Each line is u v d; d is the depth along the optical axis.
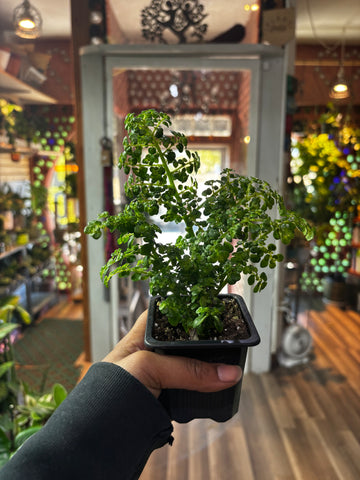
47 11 3.42
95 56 2.78
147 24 2.76
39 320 4.77
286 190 3.06
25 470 0.40
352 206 4.89
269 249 0.59
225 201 0.64
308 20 4.33
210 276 0.63
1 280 4.11
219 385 0.56
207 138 3.02
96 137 2.92
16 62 3.82
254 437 2.43
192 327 0.62
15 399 1.98
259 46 2.63
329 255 5.46
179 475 2.10
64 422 0.44
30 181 5.32
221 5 2.68
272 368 3.25
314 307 4.98
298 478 2.11
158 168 0.61
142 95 3.21
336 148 4.81
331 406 2.76
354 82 5.04
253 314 2.76
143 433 0.47
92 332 3.16
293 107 2.93
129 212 0.60
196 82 3.08
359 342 3.89
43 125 5.09
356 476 2.12
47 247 5.22
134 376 0.51
